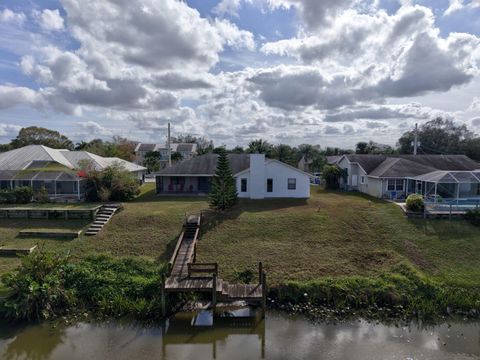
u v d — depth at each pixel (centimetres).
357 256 1938
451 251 1975
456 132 6556
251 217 2441
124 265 1798
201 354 1211
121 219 2397
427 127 6594
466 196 2773
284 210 2638
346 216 2459
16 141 6931
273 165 3228
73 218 2394
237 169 3622
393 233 2181
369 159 4022
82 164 3238
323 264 1850
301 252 1972
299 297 1595
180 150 8825
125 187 3059
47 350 1226
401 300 1562
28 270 1523
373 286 1634
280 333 1350
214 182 2683
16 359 1178
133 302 1518
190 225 2222
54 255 1684
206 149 7038
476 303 1547
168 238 2128
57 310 1479
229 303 1576
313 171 6281
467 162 3791
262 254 1947
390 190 3306
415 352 1223
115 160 3988
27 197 2822
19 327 1370
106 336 1321
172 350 1233
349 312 1507
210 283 1547
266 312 1511
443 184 2769
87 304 1539
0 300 1416
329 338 1314
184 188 3709
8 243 2038
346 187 4228
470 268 1825
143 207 2750
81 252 1952
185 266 1755
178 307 1539
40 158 3397
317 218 2412
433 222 2309
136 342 1284
